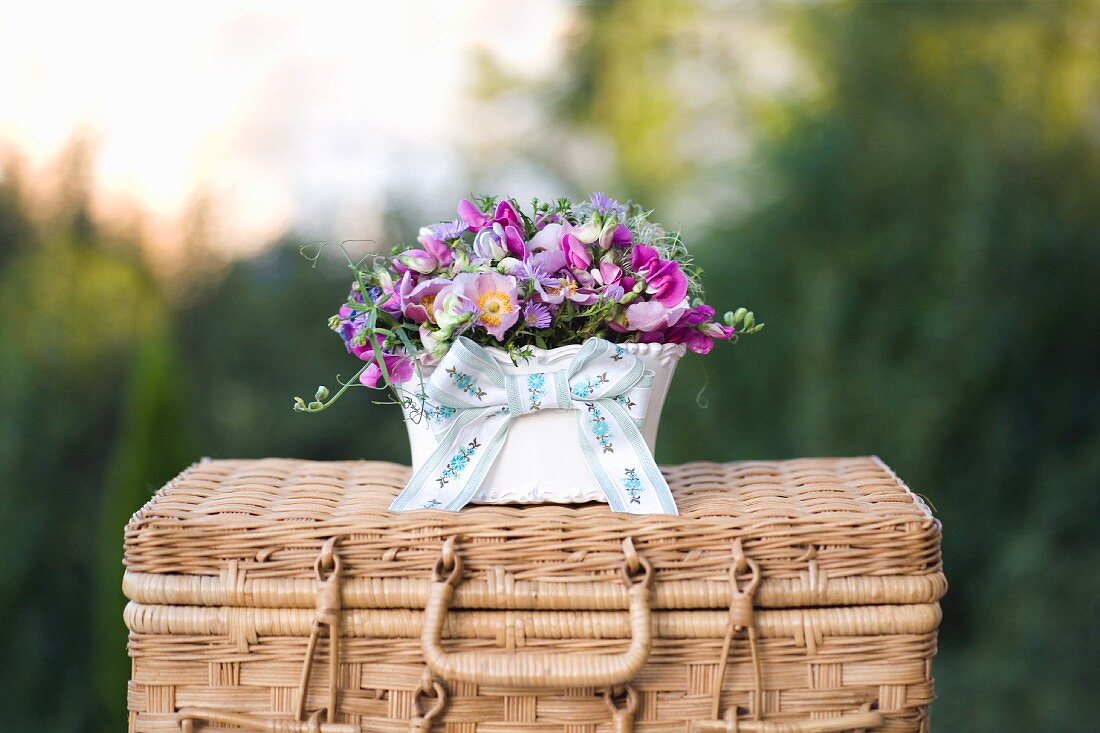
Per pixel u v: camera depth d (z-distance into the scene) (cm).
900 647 95
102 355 315
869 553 95
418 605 94
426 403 101
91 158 321
